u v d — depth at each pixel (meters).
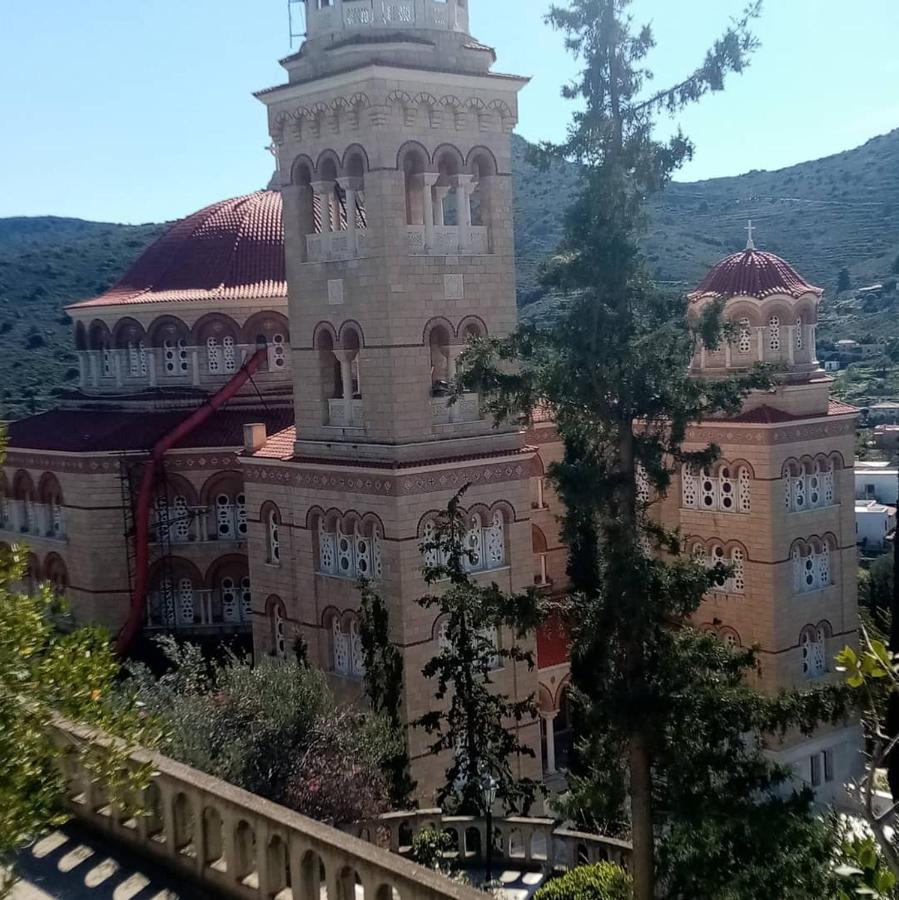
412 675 37.59
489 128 40.00
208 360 52.38
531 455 40.88
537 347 21.78
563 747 45.69
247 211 56.97
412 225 38.41
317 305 40.28
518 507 40.69
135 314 52.78
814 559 48.38
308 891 14.60
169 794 16.39
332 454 40.19
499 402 22.16
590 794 21.80
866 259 162.38
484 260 40.03
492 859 29.31
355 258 38.62
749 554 47.03
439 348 40.00
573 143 20.81
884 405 115.94
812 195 190.12
